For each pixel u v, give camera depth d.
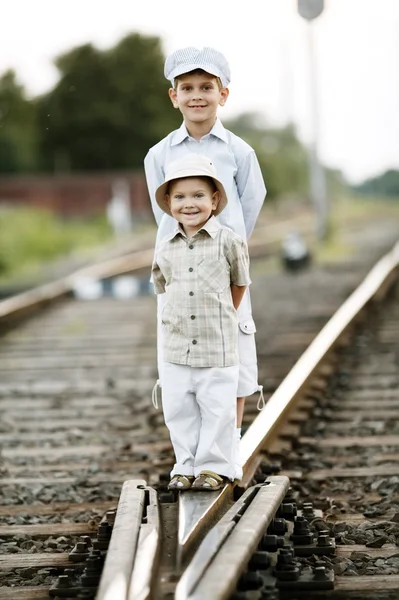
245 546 3.65
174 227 4.80
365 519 5.06
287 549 4.08
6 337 13.39
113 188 54.00
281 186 86.75
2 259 27.73
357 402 8.34
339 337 10.83
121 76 76.56
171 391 4.64
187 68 4.55
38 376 10.34
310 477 5.96
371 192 113.19
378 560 4.32
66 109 75.94
